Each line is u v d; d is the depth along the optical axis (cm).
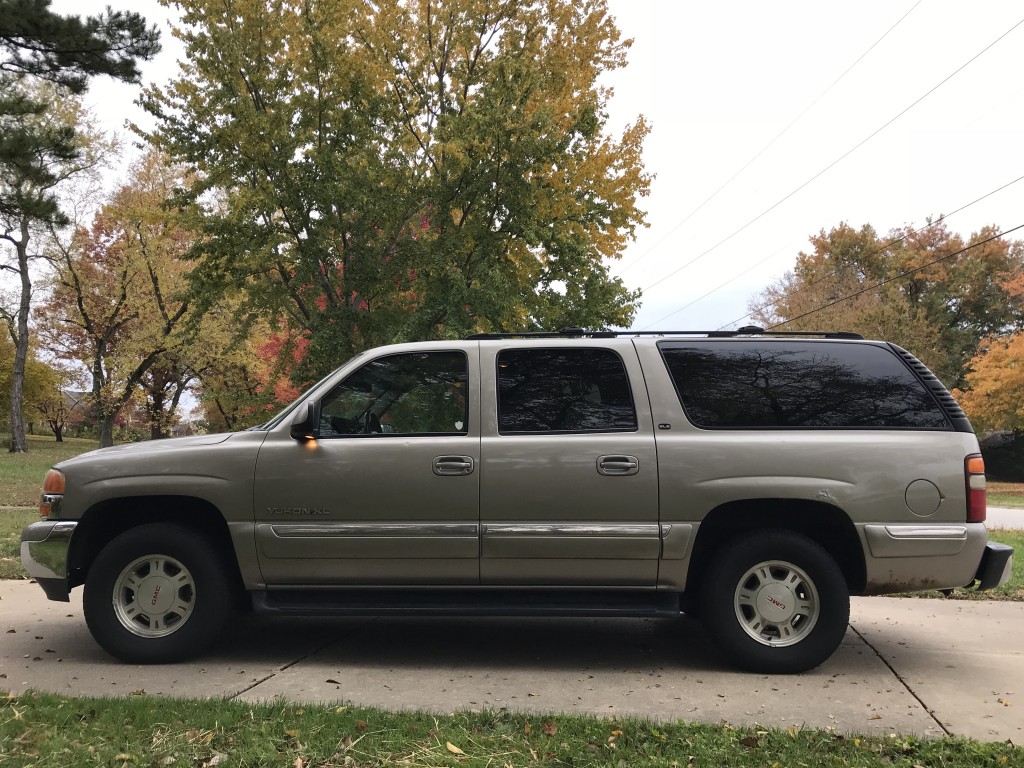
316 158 1141
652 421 473
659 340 500
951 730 369
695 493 460
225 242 1165
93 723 357
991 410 3369
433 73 1341
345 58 1175
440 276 1141
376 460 472
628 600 470
